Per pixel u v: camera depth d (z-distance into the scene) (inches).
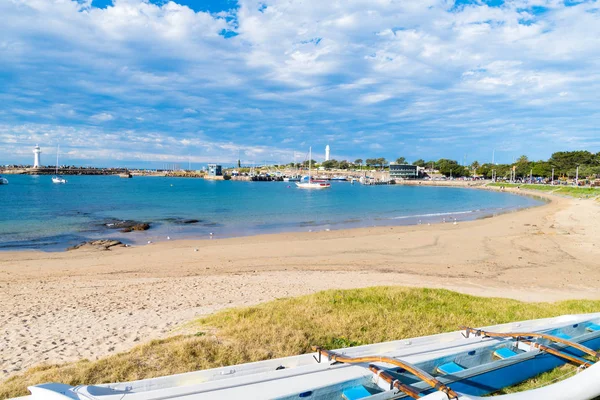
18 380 206.4
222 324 295.0
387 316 315.9
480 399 134.0
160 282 549.3
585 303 415.2
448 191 4424.2
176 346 239.9
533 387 171.6
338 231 1214.3
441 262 784.3
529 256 851.4
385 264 756.6
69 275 617.6
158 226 1296.8
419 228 1310.3
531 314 347.9
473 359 196.2
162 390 138.1
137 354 231.3
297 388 145.3
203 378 159.6
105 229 1190.9
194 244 948.6
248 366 170.2
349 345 251.9
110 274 628.4
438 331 284.7
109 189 3597.4
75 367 217.6
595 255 867.4
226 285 530.0
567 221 1520.7
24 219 1378.0
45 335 311.9
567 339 217.2
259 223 1432.1
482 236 1124.5
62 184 4237.2
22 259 745.0
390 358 159.6
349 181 7121.1
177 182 5885.8
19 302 428.1
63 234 1083.3
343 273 655.8
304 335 265.3
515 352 207.3
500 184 5162.4
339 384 152.3
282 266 717.3
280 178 6815.9
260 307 346.3
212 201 2442.2
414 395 139.7
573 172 4940.9
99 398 128.6
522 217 1688.0
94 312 386.0
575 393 147.4
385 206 2351.1
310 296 391.9
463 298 415.2
